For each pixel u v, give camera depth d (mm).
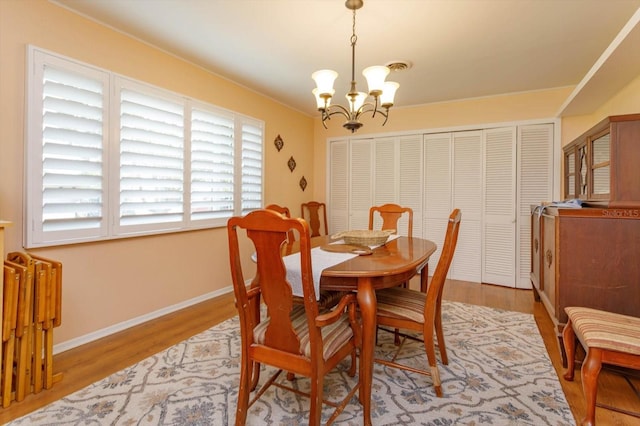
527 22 2260
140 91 2576
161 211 2781
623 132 1879
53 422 1489
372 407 1609
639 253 1854
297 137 4605
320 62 2971
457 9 2111
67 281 2199
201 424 1487
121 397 1675
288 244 2424
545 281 2582
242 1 2059
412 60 2891
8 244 1923
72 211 2191
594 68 2334
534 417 1535
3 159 1896
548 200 3619
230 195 3475
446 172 4137
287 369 1360
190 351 2178
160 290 2826
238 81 3490
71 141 2174
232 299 3291
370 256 1857
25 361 1660
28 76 1967
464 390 1749
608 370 1928
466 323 2674
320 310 1680
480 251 3973
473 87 3590
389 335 2469
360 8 2113
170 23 2334
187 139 2984
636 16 1702
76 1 2082
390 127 4457
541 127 3646
